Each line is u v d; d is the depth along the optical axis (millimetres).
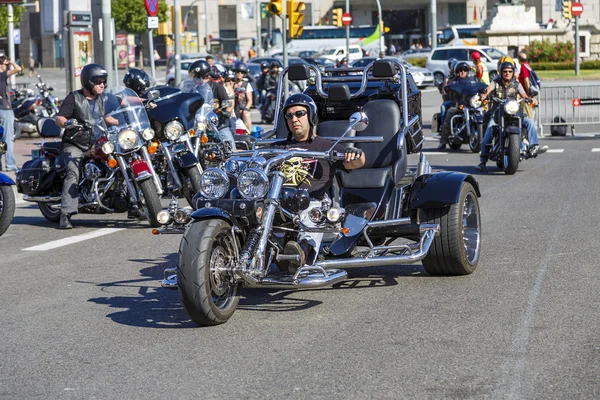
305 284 8562
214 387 7023
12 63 22734
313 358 7637
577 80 53594
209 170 8570
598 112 32250
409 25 117750
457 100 25781
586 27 73750
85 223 15898
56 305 9867
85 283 10930
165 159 15297
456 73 26125
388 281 10430
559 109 29922
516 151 19891
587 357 7426
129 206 14992
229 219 8523
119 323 9008
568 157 23375
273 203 8633
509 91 20281
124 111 14391
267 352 7848
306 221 9031
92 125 14719
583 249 11812
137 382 7215
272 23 109812
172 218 8914
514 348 7727
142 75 16484
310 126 9570
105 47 24875
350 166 9250
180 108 15320
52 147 16031
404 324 8586
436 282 10297
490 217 14578
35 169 15672
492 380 6953
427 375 7113
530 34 68375
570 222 13852
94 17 27453
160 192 14594
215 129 18156
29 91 35312
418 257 9398
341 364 7453
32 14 110625
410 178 11062
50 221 16141
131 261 12203
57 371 7562
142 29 96438
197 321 8531
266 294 9977
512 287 9906
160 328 8766
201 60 18359
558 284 9969
